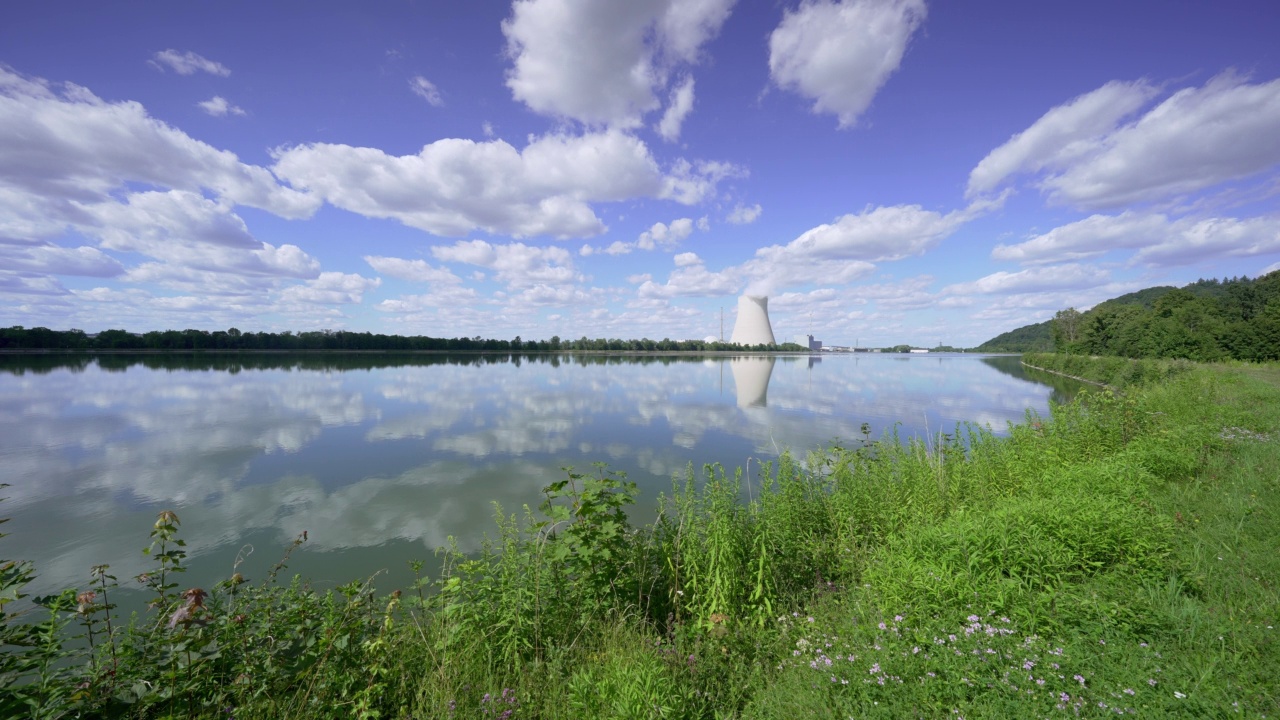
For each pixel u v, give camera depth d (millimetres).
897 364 87500
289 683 4180
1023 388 40125
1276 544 5312
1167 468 8406
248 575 7883
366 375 50500
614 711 3602
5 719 3049
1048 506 5656
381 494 12062
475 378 47781
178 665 3775
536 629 4820
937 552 5254
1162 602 4273
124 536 9586
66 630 5930
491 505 11250
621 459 15320
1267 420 12469
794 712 3703
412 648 4809
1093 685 3389
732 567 5426
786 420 22875
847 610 5098
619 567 5777
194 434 19609
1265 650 3643
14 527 10039
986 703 3334
